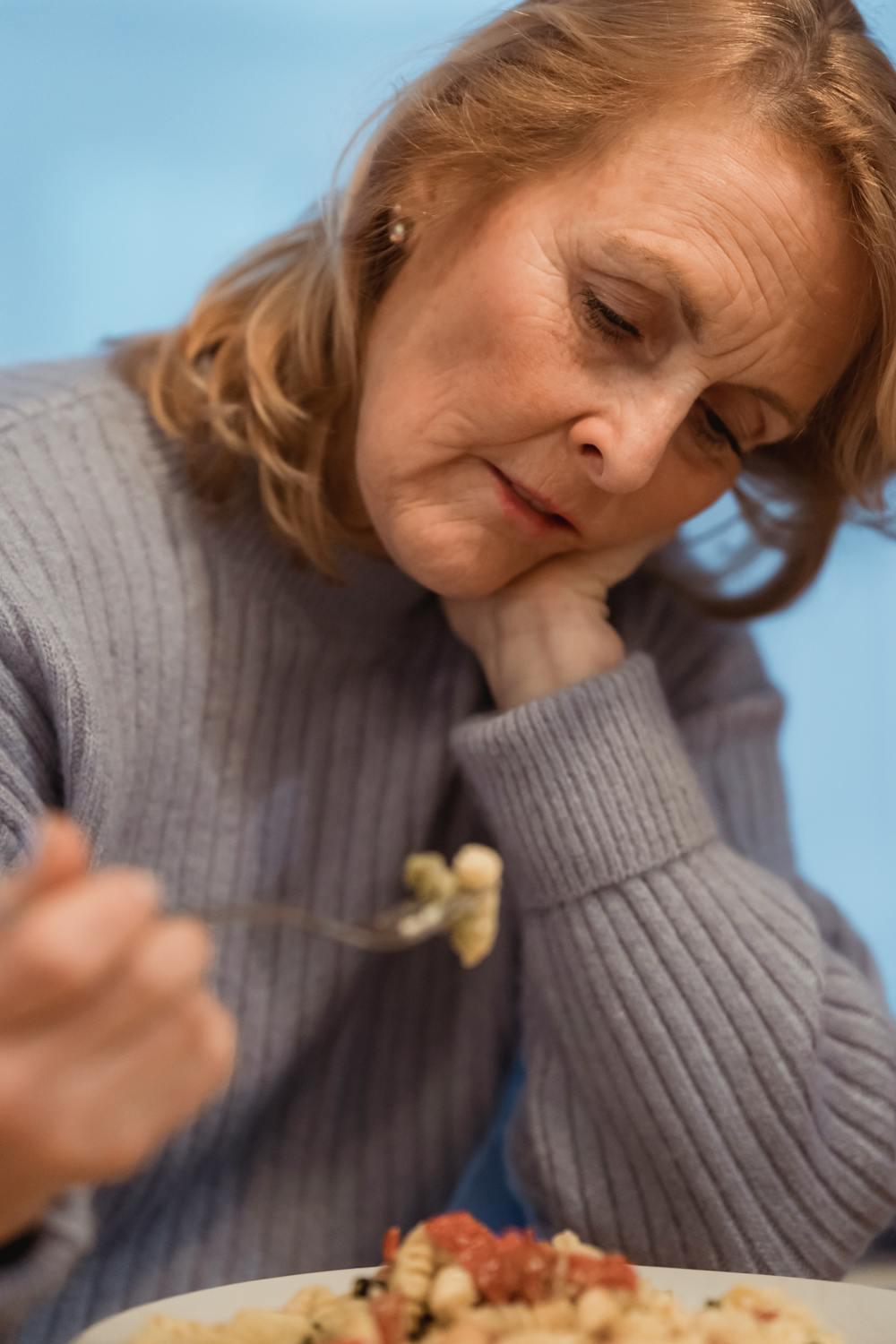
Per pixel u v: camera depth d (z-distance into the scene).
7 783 0.82
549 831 0.88
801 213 0.82
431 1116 1.01
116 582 0.89
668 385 0.82
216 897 0.94
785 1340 0.68
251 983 0.94
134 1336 0.69
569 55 0.84
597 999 0.88
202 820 0.93
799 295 0.83
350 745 0.97
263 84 1.57
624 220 0.81
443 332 0.84
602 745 0.89
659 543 0.96
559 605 0.94
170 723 0.92
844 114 0.82
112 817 0.88
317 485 0.92
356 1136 0.99
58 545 0.87
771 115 0.81
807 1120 0.86
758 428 0.89
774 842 1.05
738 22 0.83
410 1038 1.01
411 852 0.99
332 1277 0.74
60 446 0.90
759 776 1.06
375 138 0.89
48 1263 0.62
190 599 0.92
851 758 1.60
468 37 0.89
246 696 0.94
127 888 0.54
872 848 1.61
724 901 0.89
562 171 0.82
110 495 0.90
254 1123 0.96
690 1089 0.86
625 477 0.82
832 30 0.84
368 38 1.56
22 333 1.56
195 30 1.56
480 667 1.00
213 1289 0.73
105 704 0.88
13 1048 0.54
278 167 1.58
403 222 0.86
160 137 1.57
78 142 1.56
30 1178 0.57
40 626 0.84
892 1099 0.88
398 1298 0.68
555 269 0.82
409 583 0.96
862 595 1.57
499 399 0.83
